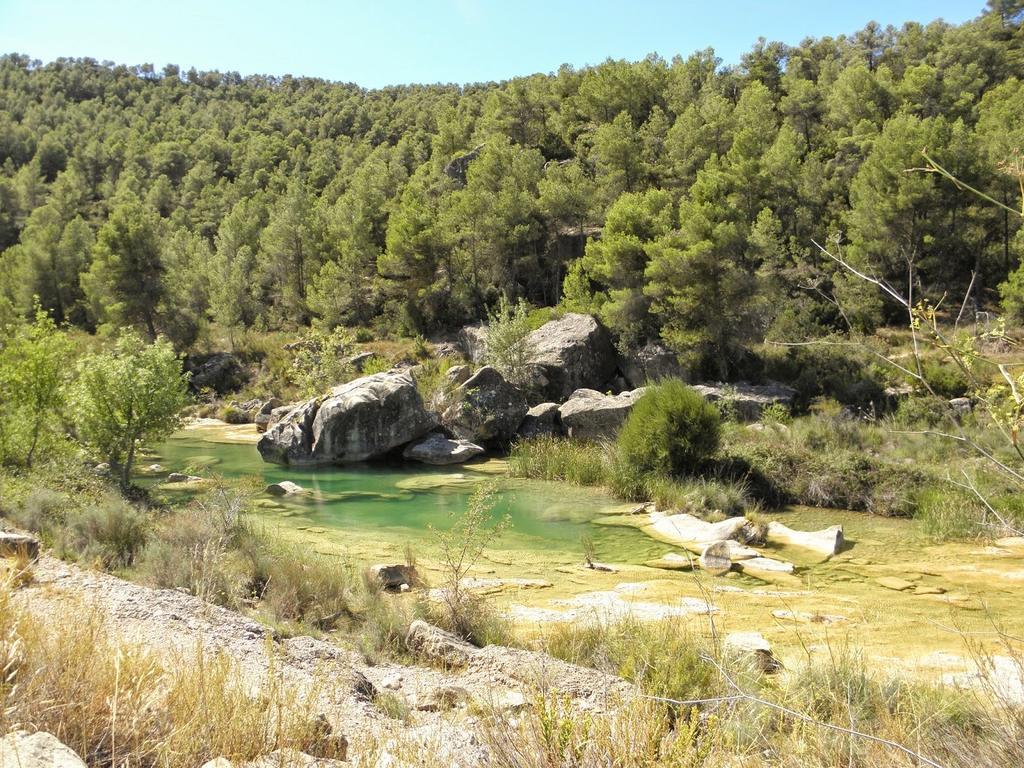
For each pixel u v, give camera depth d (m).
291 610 8.45
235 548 10.59
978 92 52.16
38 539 9.83
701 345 29.02
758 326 28.70
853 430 20.20
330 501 17.39
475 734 4.29
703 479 16.86
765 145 43.19
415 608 8.45
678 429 17.59
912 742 3.50
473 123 73.38
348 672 6.03
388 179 59.16
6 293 51.72
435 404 26.38
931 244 31.67
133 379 15.96
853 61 61.94
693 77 66.19
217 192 85.00
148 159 101.75
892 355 26.08
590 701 5.25
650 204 32.94
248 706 3.70
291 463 22.91
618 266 31.08
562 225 44.31
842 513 15.96
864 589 10.66
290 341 42.44
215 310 42.44
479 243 42.72
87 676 3.40
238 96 154.00
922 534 14.05
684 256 27.86
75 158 102.00
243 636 6.50
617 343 31.48
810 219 38.25
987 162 31.05
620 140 44.31
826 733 3.61
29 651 3.36
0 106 131.50
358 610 8.83
